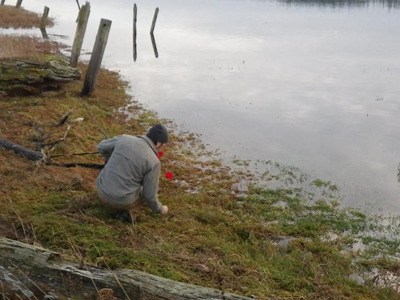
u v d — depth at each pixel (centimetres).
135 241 565
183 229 624
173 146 972
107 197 588
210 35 2380
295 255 620
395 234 707
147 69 1609
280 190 816
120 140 596
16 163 729
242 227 673
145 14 3136
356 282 587
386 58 1894
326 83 1505
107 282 379
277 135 1073
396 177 894
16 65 1088
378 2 4372
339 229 712
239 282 523
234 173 871
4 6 2831
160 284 394
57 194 648
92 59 1165
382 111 1254
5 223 556
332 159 960
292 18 3148
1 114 953
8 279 368
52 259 395
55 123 947
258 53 1947
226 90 1395
